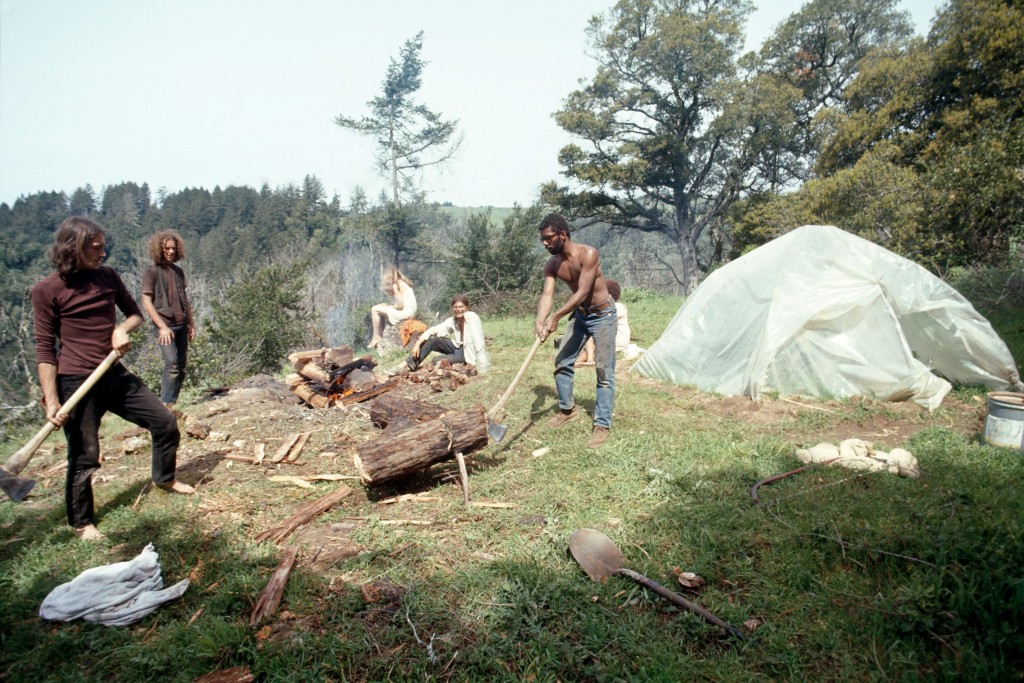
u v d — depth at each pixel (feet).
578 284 16.72
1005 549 9.84
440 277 132.05
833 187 61.87
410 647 8.72
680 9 111.86
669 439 17.15
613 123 115.44
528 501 13.47
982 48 65.05
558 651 8.46
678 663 8.13
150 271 21.08
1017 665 7.95
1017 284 38.65
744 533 11.35
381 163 143.13
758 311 22.62
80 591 9.64
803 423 18.67
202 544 11.96
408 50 137.39
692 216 123.03
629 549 11.16
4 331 96.02
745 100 105.09
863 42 111.86
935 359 22.81
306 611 9.62
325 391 23.61
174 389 21.94
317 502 13.56
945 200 48.93
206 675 8.23
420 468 13.89
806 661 8.25
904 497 12.59
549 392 23.15
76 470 12.14
